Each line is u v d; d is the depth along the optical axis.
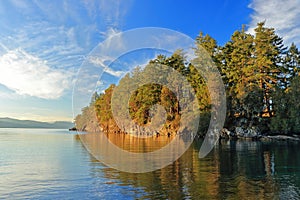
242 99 33.84
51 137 40.50
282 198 7.72
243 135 32.19
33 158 15.69
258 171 11.52
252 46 38.06
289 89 32.69
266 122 34.16
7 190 8.59
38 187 8.91
